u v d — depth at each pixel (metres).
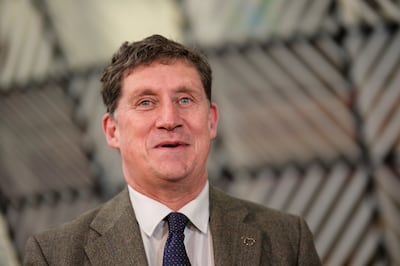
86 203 4.48
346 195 3.67
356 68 3.61
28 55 4.56
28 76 4.57
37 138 4.63
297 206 3.80
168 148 1.88
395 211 3.55
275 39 3.82
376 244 3.58
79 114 4.43
